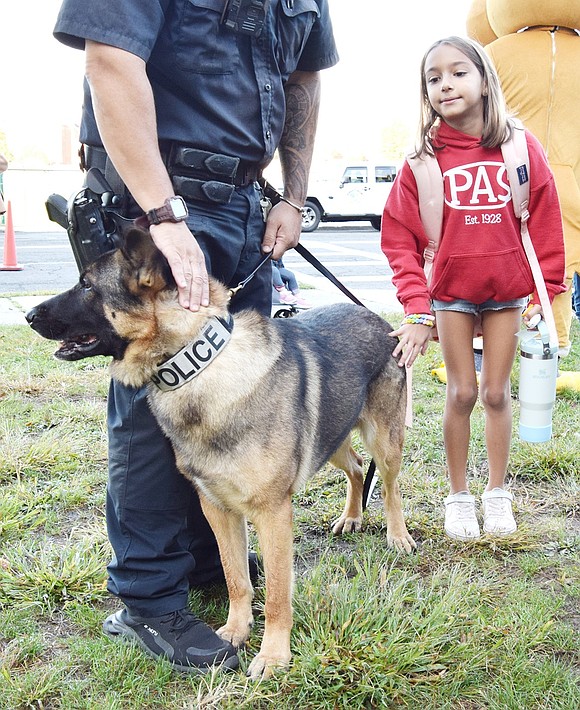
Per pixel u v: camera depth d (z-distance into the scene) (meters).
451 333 3.28
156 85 2.41
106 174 2.44
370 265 13.52
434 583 2.88
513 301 3.24
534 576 3.03
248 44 2.43
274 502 2.45
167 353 2.35
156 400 2.40
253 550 3.20
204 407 2.34
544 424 3.42
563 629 2.62
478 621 2.62
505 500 3.43
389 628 2.50
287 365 2.53
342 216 20.95
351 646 2.41
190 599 2.88
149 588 2.51
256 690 2.33
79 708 2.28
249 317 2.51
